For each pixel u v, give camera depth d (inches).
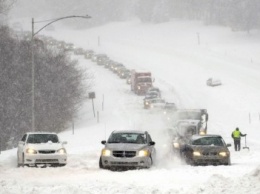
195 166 2728.8
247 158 3383.4
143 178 2098.9
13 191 1688.0
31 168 2534.5
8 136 6589.6
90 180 2043.6
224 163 2795.3
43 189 1728.6
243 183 1706.4
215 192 1582.2
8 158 3152.1
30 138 2861.7
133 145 2559.1
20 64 7155.5
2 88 6766.7
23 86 6884.8
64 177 2183.8
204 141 2950.3
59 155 2716.5
